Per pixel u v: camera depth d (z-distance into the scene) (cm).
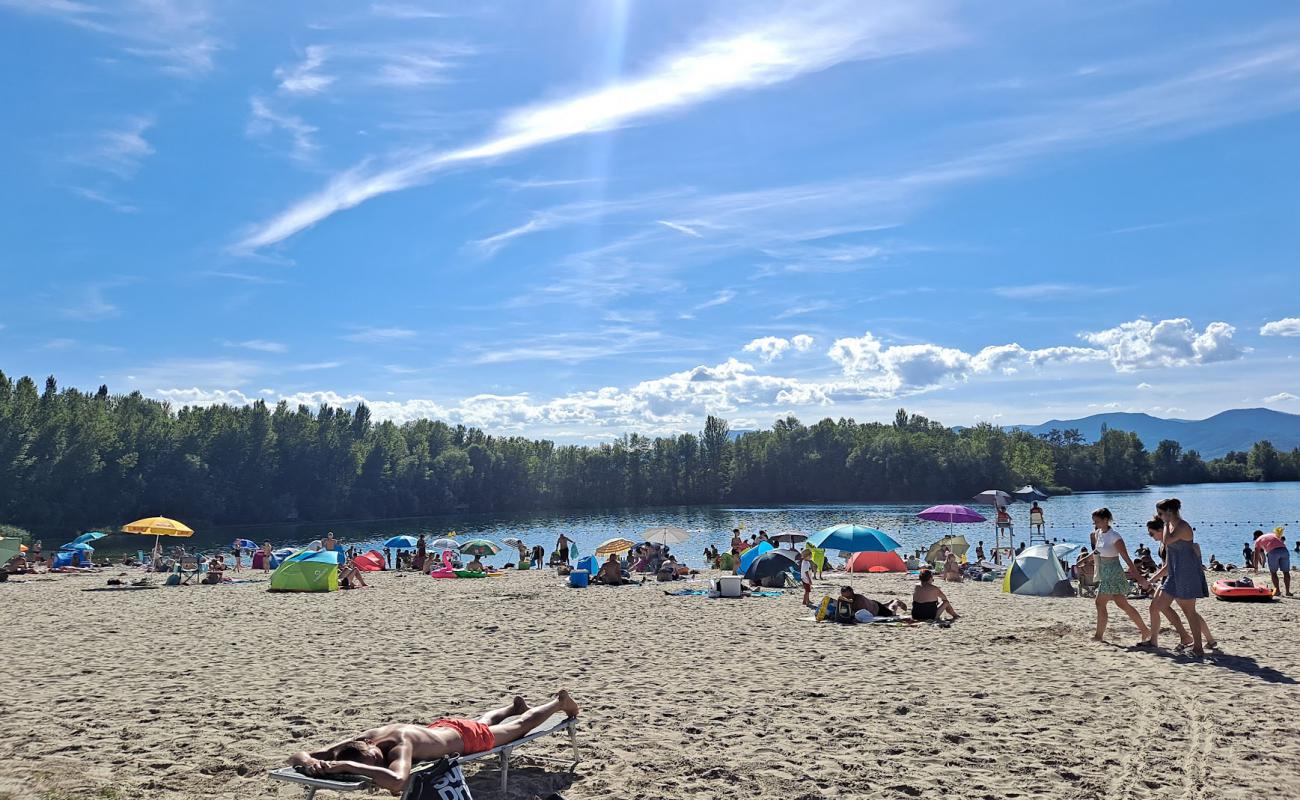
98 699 937
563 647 1297
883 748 708
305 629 1552
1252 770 629
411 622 1642
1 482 8562
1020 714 809
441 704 898
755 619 1623
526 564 3975
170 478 10062
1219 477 19150
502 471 14388
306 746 735
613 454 15300
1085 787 600
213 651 1292
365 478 12469
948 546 3005
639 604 1939
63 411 9494
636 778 636
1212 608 1566
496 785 620
